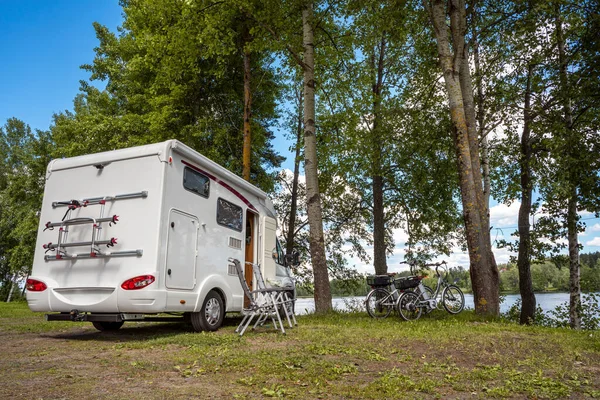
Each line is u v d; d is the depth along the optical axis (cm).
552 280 2894
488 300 1041
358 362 486
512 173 1711
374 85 1869
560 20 1283
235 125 1870
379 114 1709
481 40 1577
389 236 2128
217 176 868
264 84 1945
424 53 1620
